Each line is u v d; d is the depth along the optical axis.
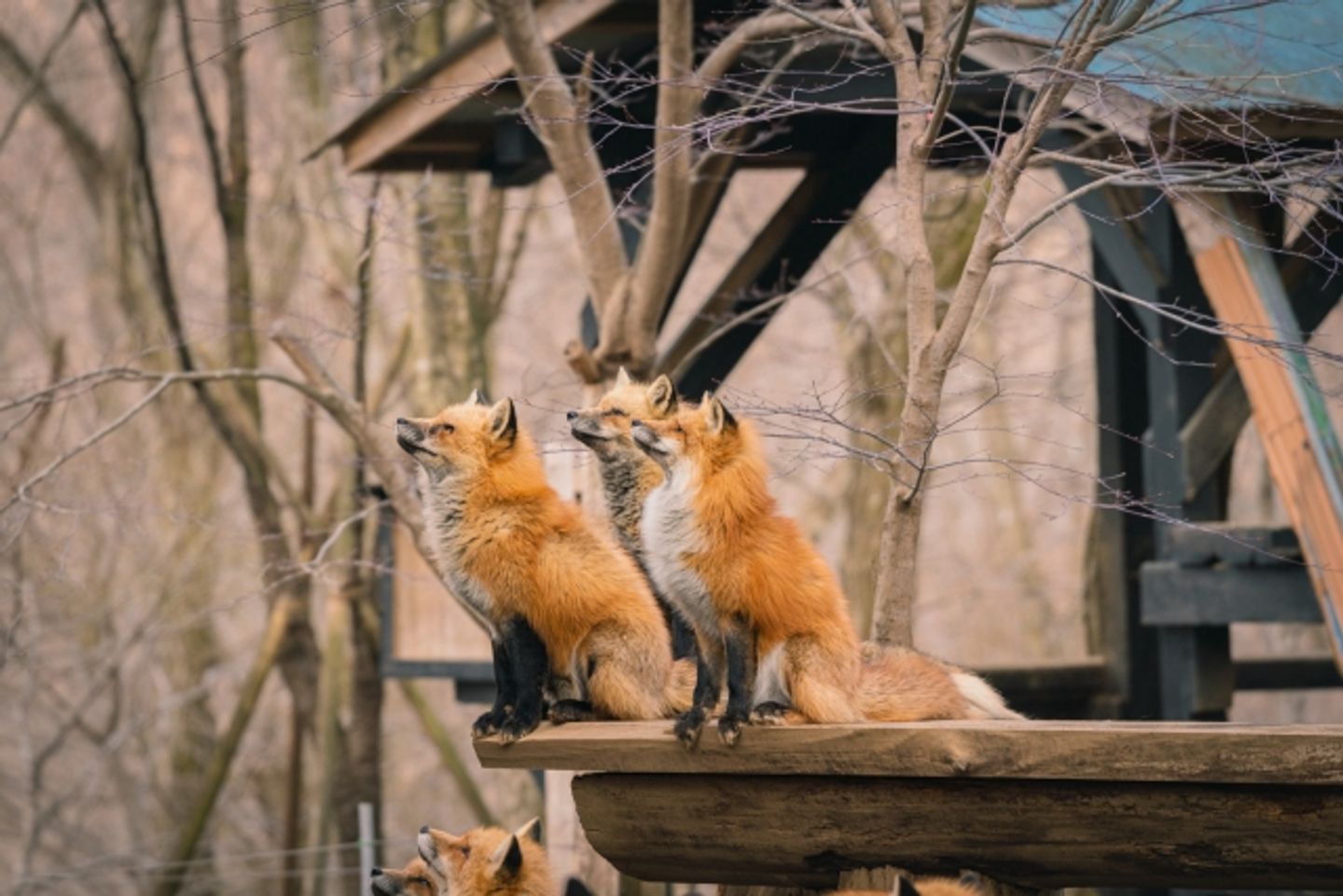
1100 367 13.63
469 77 11.89
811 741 6.09
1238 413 11.26
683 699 7.09
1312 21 9.79
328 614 16.94
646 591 7.06
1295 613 10.87
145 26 19.89
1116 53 8.69
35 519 18.05
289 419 25.05
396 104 12.61
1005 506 26.27
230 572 24.70
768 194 27.72
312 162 19.59
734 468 6.27
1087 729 5.73
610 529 7.62
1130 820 5.77
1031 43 7.81
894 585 7.72
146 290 19.81
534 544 6.77
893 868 6.40
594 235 9.16
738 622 6.25
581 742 6.46
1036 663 13.51
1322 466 9.50
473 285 16.36
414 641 12.95
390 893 7.89
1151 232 11.21
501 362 26.61
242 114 17.53
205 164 25.05
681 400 7.92
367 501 12.50
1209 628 11.82
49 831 22.84
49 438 22.95
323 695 17.05
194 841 17.75
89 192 21.20
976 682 7.47
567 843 10.99
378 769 16.98
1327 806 5.45
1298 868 5.59
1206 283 10.50
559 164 9.84
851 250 19.20
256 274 20.28
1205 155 9.69
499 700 6.81
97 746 20.95
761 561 6.20
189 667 21.28
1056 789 5.86
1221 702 11.77
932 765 5.91
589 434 7.48
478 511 6.79
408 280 17.19
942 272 15.78
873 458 7.52
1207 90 7.55
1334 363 8.02
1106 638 13.55
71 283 28.70
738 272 12.34
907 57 7.90
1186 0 9.39
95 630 21.58
